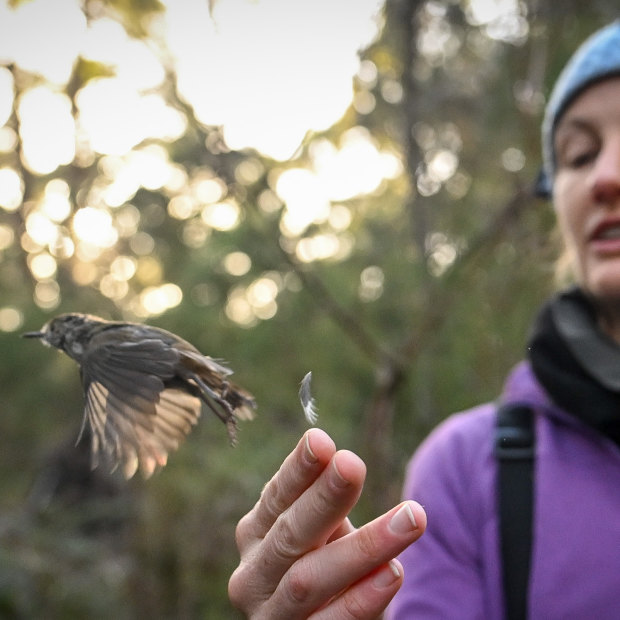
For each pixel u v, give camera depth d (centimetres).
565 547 247
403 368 564
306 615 172
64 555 686
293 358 681
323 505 164
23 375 770
